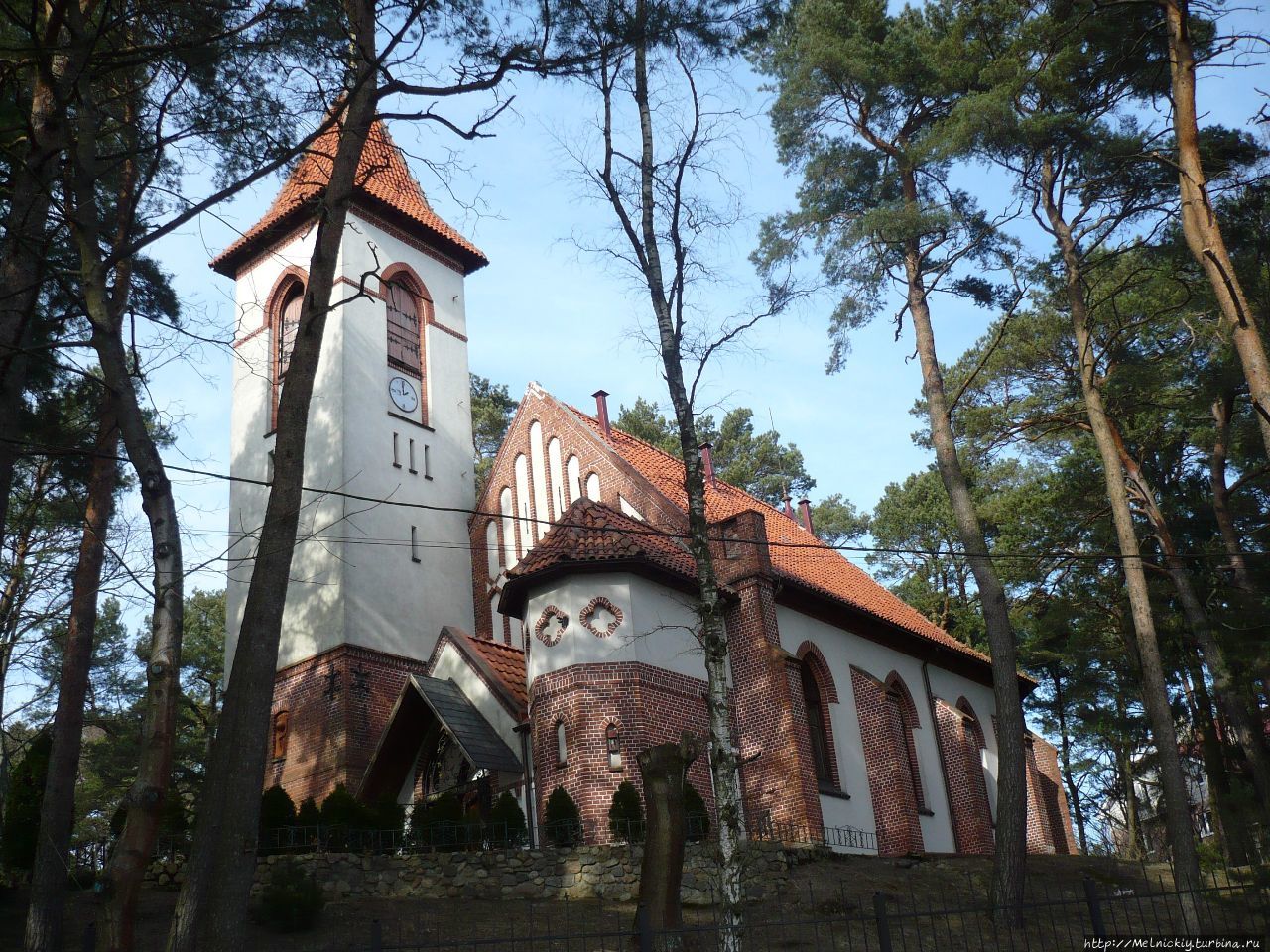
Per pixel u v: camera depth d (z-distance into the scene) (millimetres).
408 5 16891
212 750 13680
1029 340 34438
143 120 17891
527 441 34906
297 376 15586
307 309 15945
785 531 39188
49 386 22781
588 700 25234
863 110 26109
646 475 33188
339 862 21109
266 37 16922
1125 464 32375
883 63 25312
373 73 16625
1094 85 25922
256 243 35312
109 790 44125
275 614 14281
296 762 29469
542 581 26812
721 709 16125
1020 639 47625
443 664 28688
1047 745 41906
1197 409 33156
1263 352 20750
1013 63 24906
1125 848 47438
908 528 53469
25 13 18375
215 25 17188
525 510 34281
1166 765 23938
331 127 18062
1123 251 26297
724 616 29328
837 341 25906
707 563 17125
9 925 18859
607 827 24047
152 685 13211
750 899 21766
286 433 15242
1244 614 27641
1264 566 29297
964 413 36438
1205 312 31016
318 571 30797
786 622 30188
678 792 18312
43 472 25328
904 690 34594
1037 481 40250
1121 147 24719
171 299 21938
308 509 31625
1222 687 29094
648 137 19188
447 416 35594
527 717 26562
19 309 16938
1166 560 31000
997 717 23250
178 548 14062
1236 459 35094
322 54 16844
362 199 34781
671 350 18203
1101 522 37781
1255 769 29094
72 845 22266
